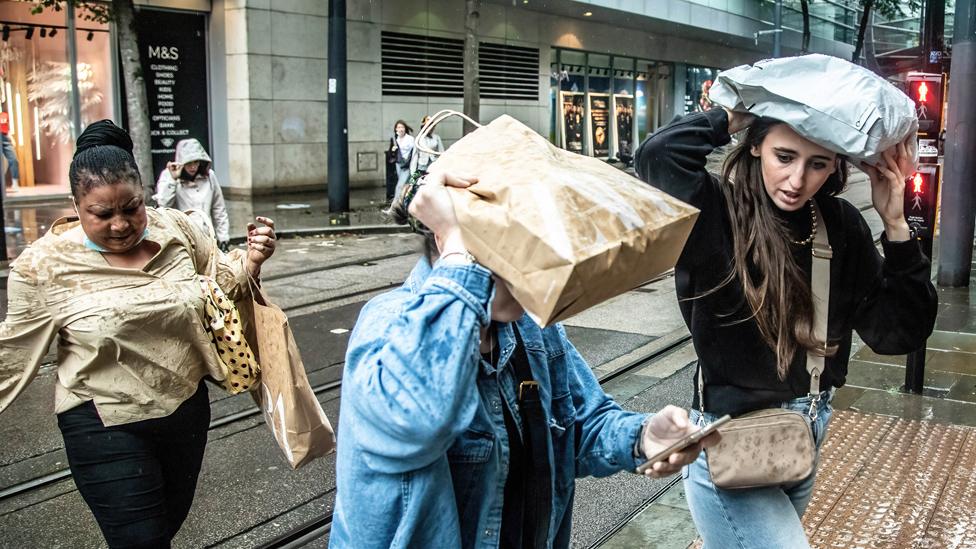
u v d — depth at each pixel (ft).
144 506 10.18
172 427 10.48
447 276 5.36
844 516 14.26
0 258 37.50
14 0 60.13
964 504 14.69
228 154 69.26
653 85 115.14
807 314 8.14
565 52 99.50
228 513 15.07
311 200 66.13
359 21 74.33
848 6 154.40
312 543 14.11
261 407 10.94
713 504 8.34
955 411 19.79
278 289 33.06
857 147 7.50
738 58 133.49
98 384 10.18
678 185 8.02
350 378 5.56
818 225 8.27
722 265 8.13
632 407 20.47
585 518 14.96
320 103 71.77
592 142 104.99
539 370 6.38
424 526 5.65
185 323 10.41
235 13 66.85
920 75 23.84
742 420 7.97
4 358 10.34
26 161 61.72
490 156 5.66
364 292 32.71
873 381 22.06
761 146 8.08
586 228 5.02
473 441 5.91
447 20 81.97
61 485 16.05
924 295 8.49
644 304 31.60
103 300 10.13
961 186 33.19
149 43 65.72
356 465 5.63
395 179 65.31
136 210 10.19
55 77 62.64
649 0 97.71
